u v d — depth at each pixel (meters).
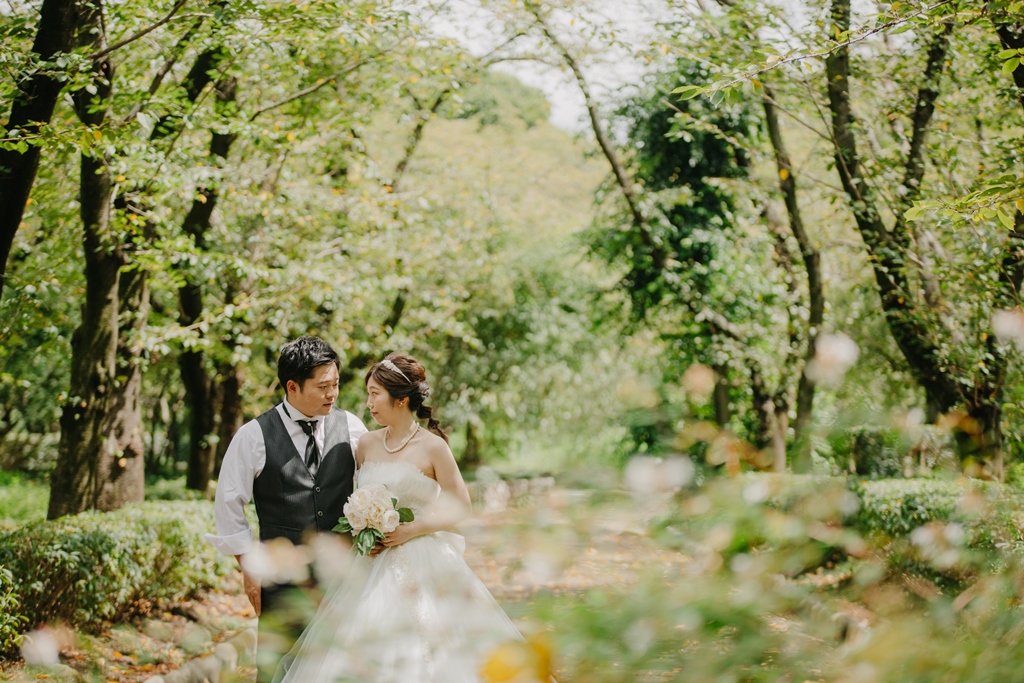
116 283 7.80
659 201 12.58
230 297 10.52
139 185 7.74
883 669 1.18
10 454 20.67
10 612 4.80
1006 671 1.21
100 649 5.50
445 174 15.44
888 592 1.39
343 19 6.90
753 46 7.35
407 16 7.29
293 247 10.89
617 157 13.79
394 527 3.69
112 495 8.13
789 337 11.47
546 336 18.88
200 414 11.03
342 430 4.25
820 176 11.52
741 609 1.19
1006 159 6.80
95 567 5.71
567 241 16.17
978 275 6.73
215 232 10.02
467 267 14.60
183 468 24.42
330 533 4.03
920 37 7.48
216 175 8.16
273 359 13.29
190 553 7.03
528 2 8.94
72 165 8.55
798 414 9.48
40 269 8.41
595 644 1.17
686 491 1.32
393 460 4.07
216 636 6.34
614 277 18.97
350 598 3.46
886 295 8.07
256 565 1.76
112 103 7.32
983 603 1.40
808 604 1.28
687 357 12.82
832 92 8.27
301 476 4.05
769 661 1.17
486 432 19.86
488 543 1.27
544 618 1.19
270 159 10.45
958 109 8.28
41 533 5.69
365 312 14.48
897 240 8.02
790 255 11.58
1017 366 6.67
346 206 10.90
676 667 1.15
